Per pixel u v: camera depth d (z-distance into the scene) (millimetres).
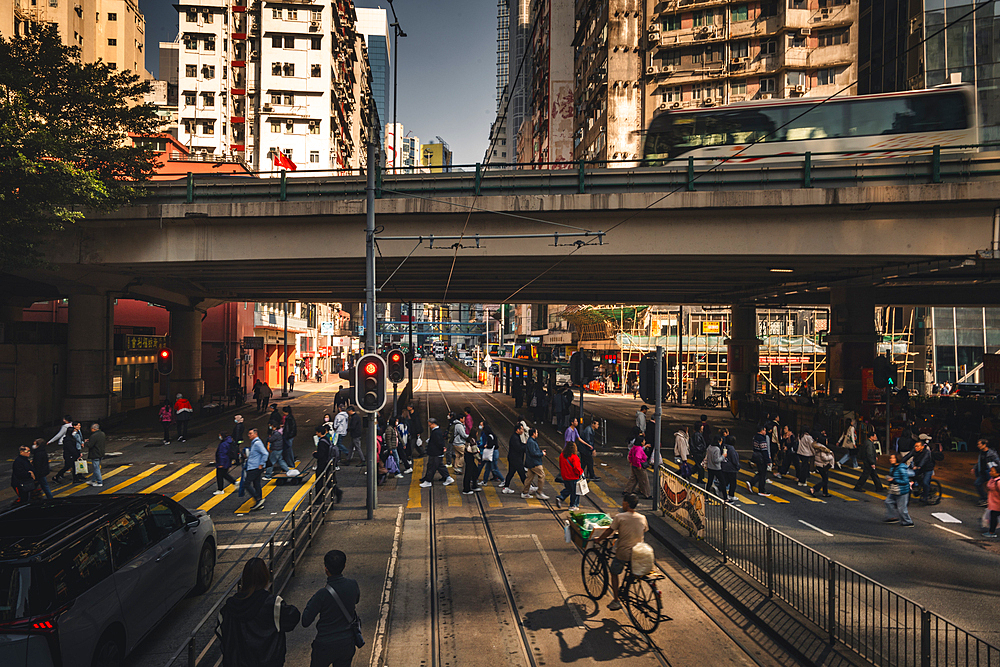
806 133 19938
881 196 16812
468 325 120312
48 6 64875
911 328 47656
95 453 15539
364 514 12508
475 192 18547
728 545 9414
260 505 13008
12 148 14336
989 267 20344
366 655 6473
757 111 20391
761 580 8516
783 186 17562
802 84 45844
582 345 58594
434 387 62156
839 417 22750
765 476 14836
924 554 10086
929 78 33562
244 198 19156
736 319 36188
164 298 30203
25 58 16172
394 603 7934
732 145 20500
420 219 18984
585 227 18594
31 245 17047
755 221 18047
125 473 17047
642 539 7332
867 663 6137
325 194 19000
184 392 34562
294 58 71750
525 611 7691
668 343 47719
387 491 14734
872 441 15234
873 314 25359
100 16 78062
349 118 87688
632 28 51281
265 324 51094
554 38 67438
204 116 71500
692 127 21047
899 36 36500
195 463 18516
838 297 25844
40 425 25953
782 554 8031
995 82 31250
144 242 19781
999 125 30562
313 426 28188
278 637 4723
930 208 17234
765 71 46250
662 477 12500
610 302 35719
